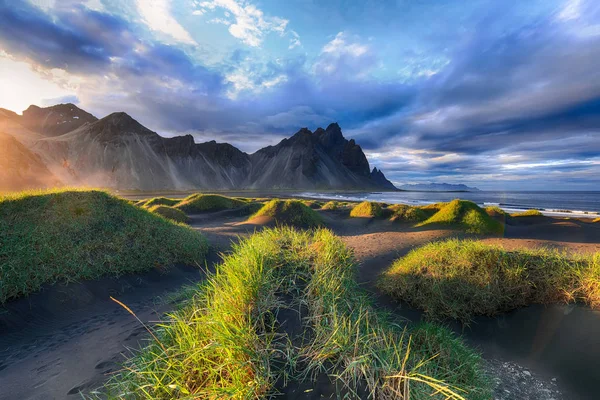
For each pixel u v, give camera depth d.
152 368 2.31
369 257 10.95
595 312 5.34
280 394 2.02
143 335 4.25
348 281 3.88
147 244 9.19
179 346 2.38
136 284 7.51
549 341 5.02
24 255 6.58
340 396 2.00
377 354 2.36
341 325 2.58
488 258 6.71
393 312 6.20
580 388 4.08
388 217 22.11
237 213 26.45
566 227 16.70
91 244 7.95
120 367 3.26
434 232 15.59
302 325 2.74
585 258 6.70
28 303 5.70
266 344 2.36
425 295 6.39
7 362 3.97
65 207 8.88
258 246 4.31
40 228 7.65
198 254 10.36
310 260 4.24
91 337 4.52
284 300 3.13
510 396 3.95
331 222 21.66
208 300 3.05
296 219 20.19
